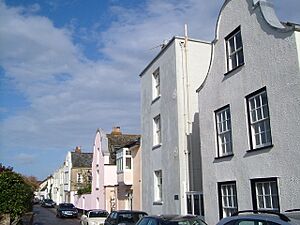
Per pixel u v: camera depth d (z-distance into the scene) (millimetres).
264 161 10469
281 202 9672
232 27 12594
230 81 12445
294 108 9430
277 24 10508
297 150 9258
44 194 100188
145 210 19906
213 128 13312
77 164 59500
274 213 5418
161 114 18453
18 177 19406
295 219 5016
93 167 37750
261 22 10992
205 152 13719
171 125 17156
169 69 17734
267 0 11172
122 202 26484
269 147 10289
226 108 12672
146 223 10367
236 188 11656
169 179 17031
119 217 14945
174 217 10000
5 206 18125
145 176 20312
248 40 11578
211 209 13039
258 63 11016
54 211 50375
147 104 20562
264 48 10773
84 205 41594
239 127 11781
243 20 11953
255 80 11125
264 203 10461
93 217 22703
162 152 18047
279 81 10062
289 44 9742
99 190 34156
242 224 5730
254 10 11367
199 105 14391
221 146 12930
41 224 29859
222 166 12547
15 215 18516
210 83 13734
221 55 13188
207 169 13484
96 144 36969
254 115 11219
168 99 17672
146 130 20531
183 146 16188
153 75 20047
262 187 10609
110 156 33031
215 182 12898
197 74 17188
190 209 15234
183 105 16625
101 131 35438
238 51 12273
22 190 19125
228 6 12906
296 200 9195
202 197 14469
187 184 15789
